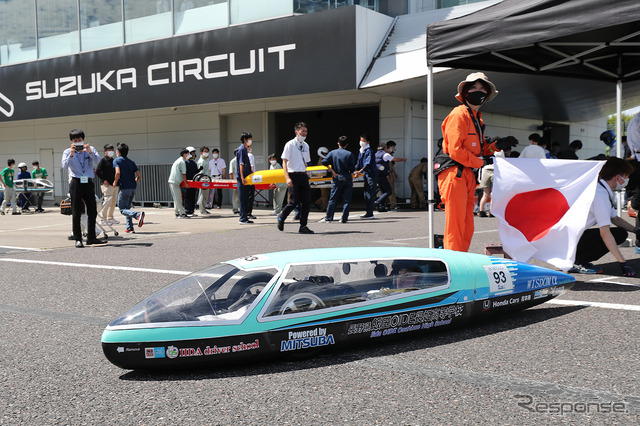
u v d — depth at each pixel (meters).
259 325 3.62
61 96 20.64
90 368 3.83
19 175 19.55
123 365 3.54
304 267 3.90
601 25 5.37
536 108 20.92
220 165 18.80
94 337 4.53
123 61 19.22
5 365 3.92
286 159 10.50
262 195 19.52
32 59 21.44
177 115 21.34
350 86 15.47
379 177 15.79
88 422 2.99
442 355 3.85
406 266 4.19
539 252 5.77
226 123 20.75
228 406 3.13
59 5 20.58
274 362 3.81
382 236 9.93
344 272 4.02
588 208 5.60
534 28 5.78
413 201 16.84
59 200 24.30
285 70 16.36
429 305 4.13
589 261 6.39
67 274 7.16
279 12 16.45
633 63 8.33
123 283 6.50
